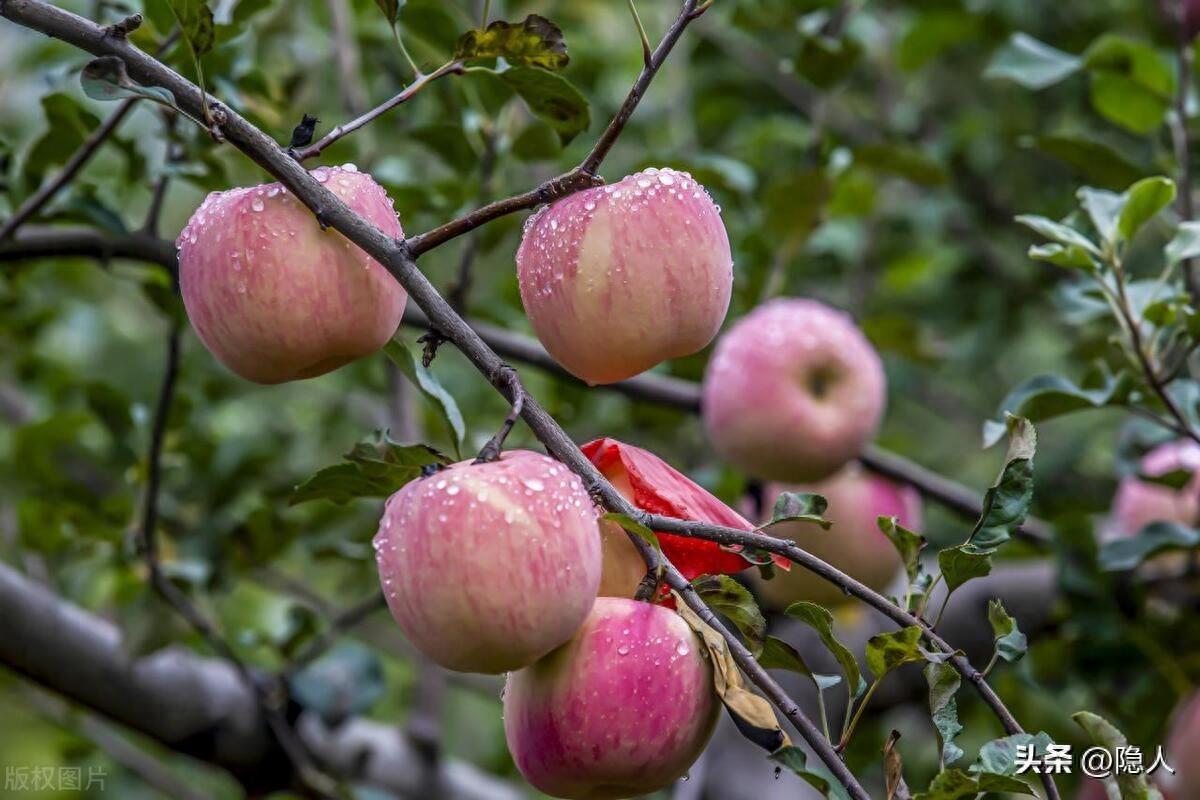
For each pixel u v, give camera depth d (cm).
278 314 154
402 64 226
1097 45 197
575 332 155
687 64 285
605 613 152
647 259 154
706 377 205
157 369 291
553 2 249
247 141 153
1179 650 206
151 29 183
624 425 257
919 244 302
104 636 196
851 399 199
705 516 157
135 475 203
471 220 154
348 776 214
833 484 210
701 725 152
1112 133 293
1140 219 179
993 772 151
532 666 153
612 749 151
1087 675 207
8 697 229
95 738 236
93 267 268
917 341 247
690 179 157
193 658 202
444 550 149
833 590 212
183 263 157
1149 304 180
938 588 237
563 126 165
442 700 232
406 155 237
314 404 281
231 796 295
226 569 209
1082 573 206
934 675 154
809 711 240
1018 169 307
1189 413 193
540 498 150
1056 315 296
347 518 207
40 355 235
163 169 183
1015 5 283
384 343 158
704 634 153
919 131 316
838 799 149
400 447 159
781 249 225
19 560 222
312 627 202
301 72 202
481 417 257
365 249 153
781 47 279
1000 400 327
